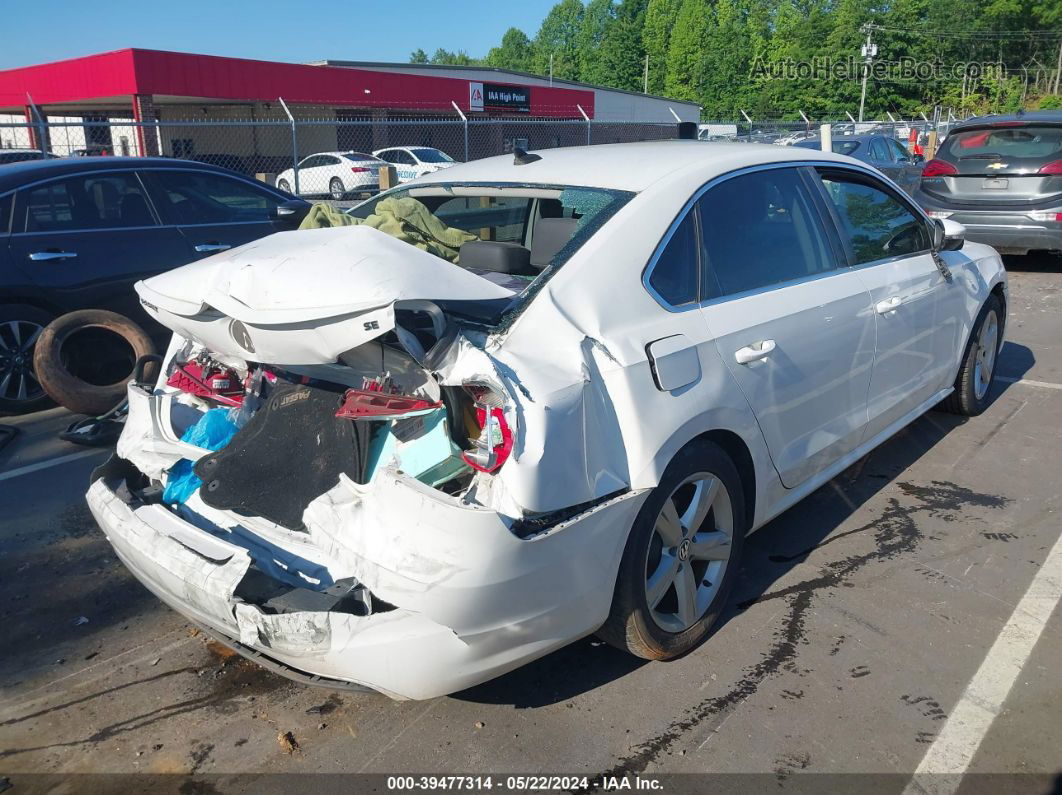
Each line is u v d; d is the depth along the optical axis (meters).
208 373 3.31
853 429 3.96
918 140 22.55
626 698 2.96
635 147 3.80
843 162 4.12
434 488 2.46
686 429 2.85
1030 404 5.83
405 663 2.34
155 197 6.47
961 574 3.73
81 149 17.72
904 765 2.64
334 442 2.80
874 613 3.45
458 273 2.64
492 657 2.44
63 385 5.55
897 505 4.39
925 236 4.66
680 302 3.03
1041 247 9.47
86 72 26.64
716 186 3.33
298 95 27.86
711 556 3.18
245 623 2.43
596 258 2.84
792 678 3.05
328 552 2.46
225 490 2.82
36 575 3.82
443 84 31.41
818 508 4.38
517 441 2.37
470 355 2.41
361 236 2.77
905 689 2.99
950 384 5.12
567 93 35.81
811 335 3.50
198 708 2.95
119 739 2.80
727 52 63.97
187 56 25.38
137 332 5.88
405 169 23.17
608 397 2.65
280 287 2.51
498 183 3.57
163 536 2.68
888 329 4.09
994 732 2.78
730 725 2.82
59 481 4.83
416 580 2.27
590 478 2.55
